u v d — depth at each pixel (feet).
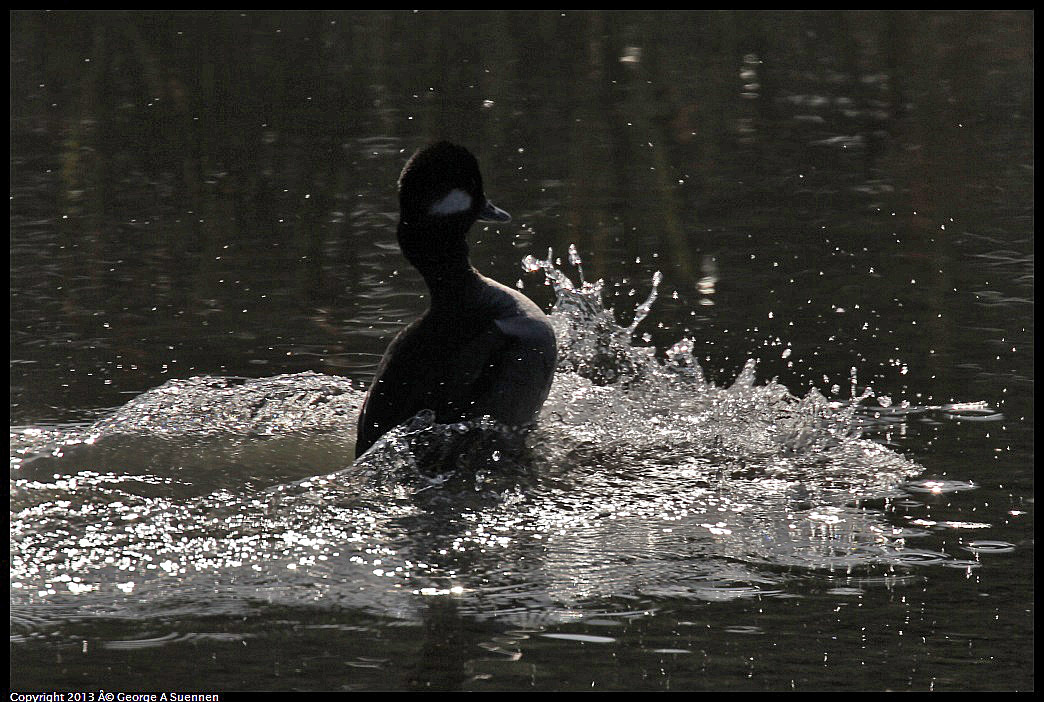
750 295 40.65
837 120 63.26
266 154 58.90
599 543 25.29
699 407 31.99
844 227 47.19
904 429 30.71
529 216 49.39
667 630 21.85
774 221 48.24
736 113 65.05
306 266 44.47
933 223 47.24
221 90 71.10
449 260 29.71
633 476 28.43
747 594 23.17
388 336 38.06
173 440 30.22
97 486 27.76
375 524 26.22
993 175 53.06
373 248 46.26
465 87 71.20
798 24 84.89
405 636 21.72
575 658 20.97
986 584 23.43
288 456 29.66
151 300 41.11
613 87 70.90
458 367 29.30
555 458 29.14
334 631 21.91
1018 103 64.95
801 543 25.23
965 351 35.55
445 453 28.66
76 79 73.10
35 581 23.84
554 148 59.21
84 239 47.39
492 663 20.83
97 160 58.18
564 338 35.04
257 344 37.35
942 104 65.51
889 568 24.09
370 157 58.03
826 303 39.68
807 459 29.32
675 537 25.53
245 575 24.08
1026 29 81.15
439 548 25.14
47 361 36.09
